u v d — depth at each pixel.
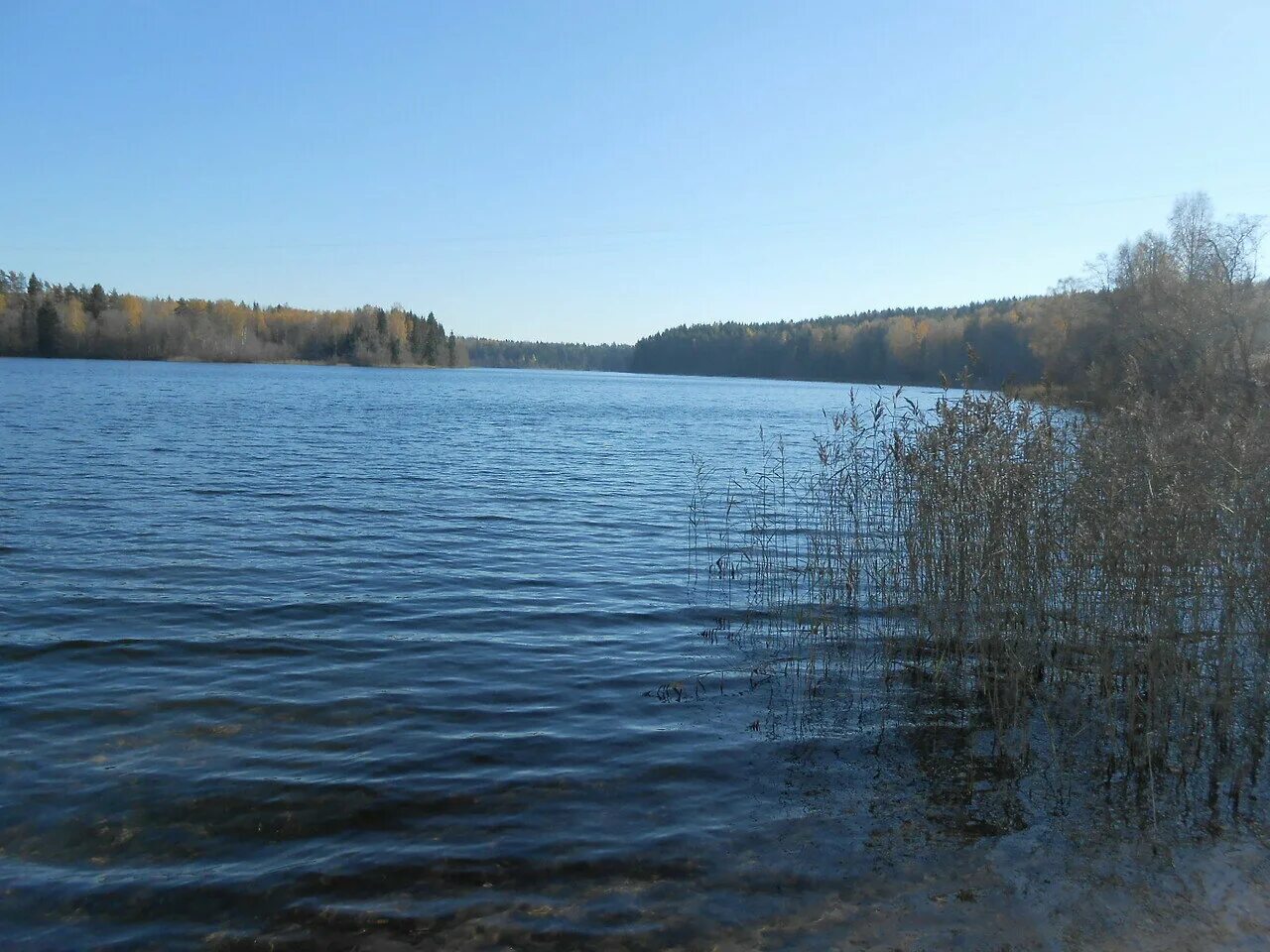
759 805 7.00
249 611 11.71
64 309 123.31
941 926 5.47
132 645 10.24
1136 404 11.05
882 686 9.77
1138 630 8.77
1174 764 7.91
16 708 8.42
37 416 37.56
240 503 19.64
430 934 5.34
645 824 6.66
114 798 6.81
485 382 122.44
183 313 142.75
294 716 8.45
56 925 5.35
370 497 21.19
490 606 12.41
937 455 11.27
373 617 11.68
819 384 143.50
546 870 6.03
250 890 5.72
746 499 22.31
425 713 8.62
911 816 6.87
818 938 5.35
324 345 153.12
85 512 17.94
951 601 10.54
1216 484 9.06
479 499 21.59
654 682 9.71
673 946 5.25
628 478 26.20
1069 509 10.48
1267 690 8.25
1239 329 27.42
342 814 6.67
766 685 9.72
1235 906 5.73
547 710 8.81
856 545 12.95
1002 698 9.34
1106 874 6.10
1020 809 7.02
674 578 14.33
